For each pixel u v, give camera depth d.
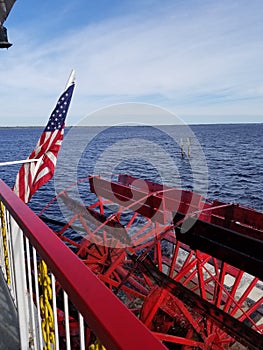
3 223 3.26
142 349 0.90
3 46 5.57
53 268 1.42
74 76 6.15
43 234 1.67
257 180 27.41
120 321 1.01
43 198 17.06
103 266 8.51
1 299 3.16
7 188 2.73
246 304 9.05
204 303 5.51
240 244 5.54
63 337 5.66
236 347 7.20
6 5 4.76
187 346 6.85
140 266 6.77
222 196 22.83
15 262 2.36
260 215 6.84
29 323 2.45
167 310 7.19
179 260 11.13
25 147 50.31
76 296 1.19
